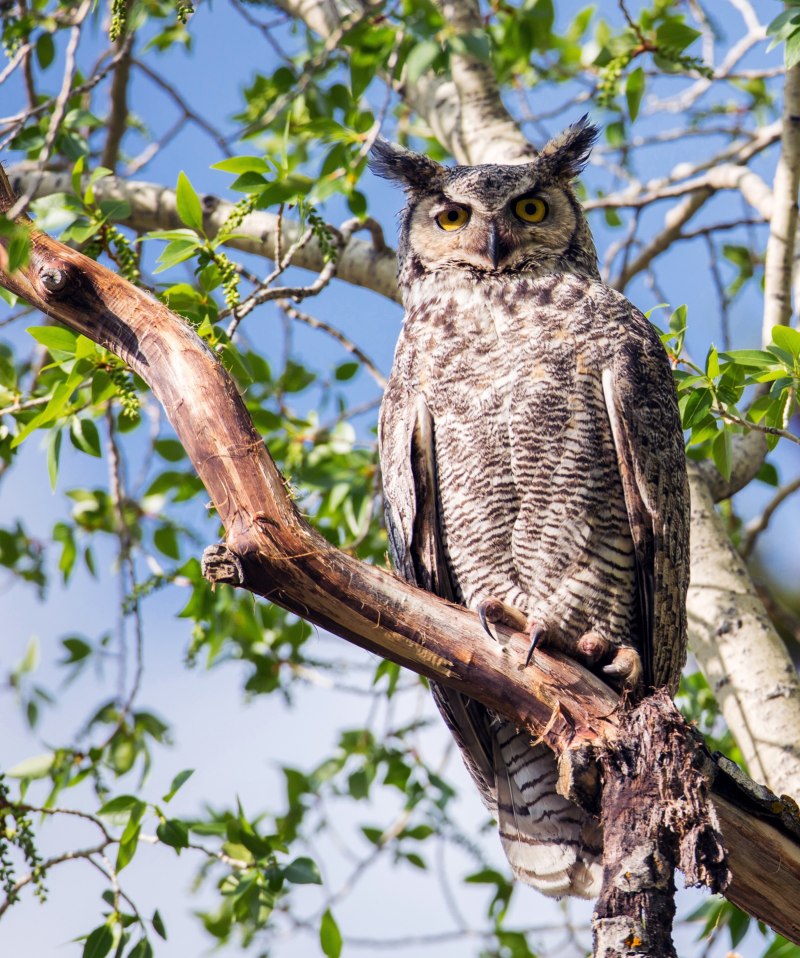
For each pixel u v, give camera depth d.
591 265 10.34
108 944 9.00
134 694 11.51
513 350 8.91
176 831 9.59
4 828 9.13
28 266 7.44
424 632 7.23
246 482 6.89
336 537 12.26
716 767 7.04
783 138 10.58
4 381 10.64
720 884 6.44
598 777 7.00
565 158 10.52
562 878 9.12
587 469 8.76
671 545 8.84
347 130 10.98
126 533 11.63
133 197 12.26
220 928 11.55
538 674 7.30
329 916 10.35
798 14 9.16
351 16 11.92
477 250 9.84
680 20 11.70
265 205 9.40
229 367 8.96
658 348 9.28
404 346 9.52
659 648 8.88
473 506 8.98
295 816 12.50
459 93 12.77
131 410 8.77
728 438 9.22
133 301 7.39
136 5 10.92
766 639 9.71
